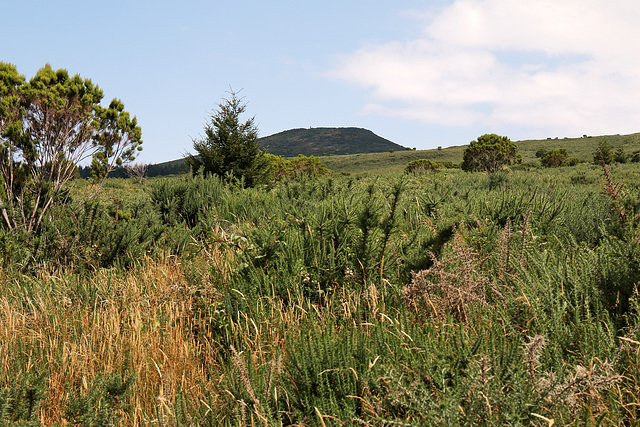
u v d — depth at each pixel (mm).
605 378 1728
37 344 3619
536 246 4453
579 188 11500
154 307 3938
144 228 7004
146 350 3322
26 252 5973
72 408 2242
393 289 3600
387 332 2828
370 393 2070
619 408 1892
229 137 16859
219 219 7734
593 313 2797
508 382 1814
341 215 4402
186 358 3176
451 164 58531
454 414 1603
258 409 2174
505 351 2025
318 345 2555
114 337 3562
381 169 102062
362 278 3883
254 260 4258
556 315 2570
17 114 7074
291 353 2629
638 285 2766
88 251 5953
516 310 2855
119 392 2389
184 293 4043
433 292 3307
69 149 8055
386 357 2451
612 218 3510
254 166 17250
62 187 8172
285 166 35125
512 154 36188
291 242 4305
